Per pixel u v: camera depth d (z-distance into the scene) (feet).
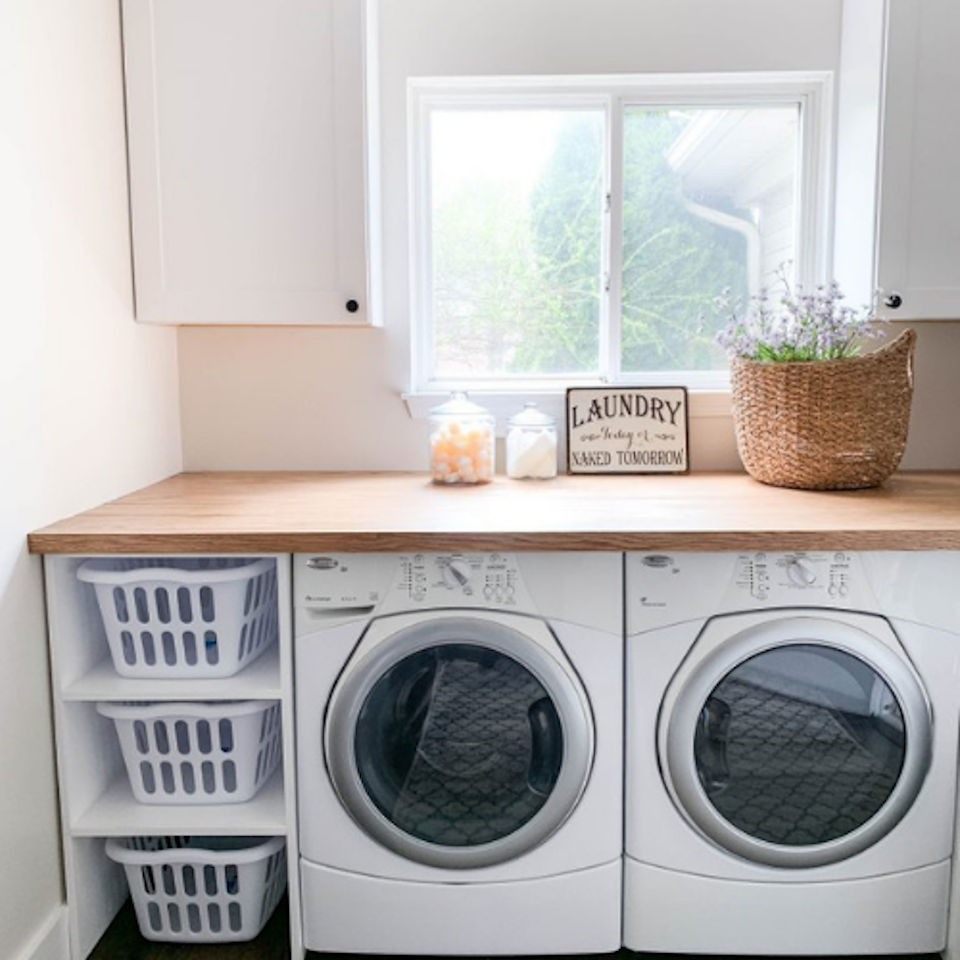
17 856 4.99
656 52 7.39
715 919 5.50
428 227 7.85
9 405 4.93
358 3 6.48
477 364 8.00
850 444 6.46
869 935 5.51
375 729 5.44
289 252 6.68
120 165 6.50
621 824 5.46
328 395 7.75
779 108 7.80
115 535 5.13
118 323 6.46
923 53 6.53
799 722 5.37
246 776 5.68
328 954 5.73
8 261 4.92
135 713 5.44
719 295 7.93
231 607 5.44
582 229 7.89
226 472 7.79
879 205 6.66
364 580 5.25
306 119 6.57
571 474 7.56
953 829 5.43
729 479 7.22
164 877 5.85
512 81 7.54
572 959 5.65
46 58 5.38
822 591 5.20
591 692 5.31
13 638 4.96
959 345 7.61
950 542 5.08
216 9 6.49
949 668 5.28
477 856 5.39
